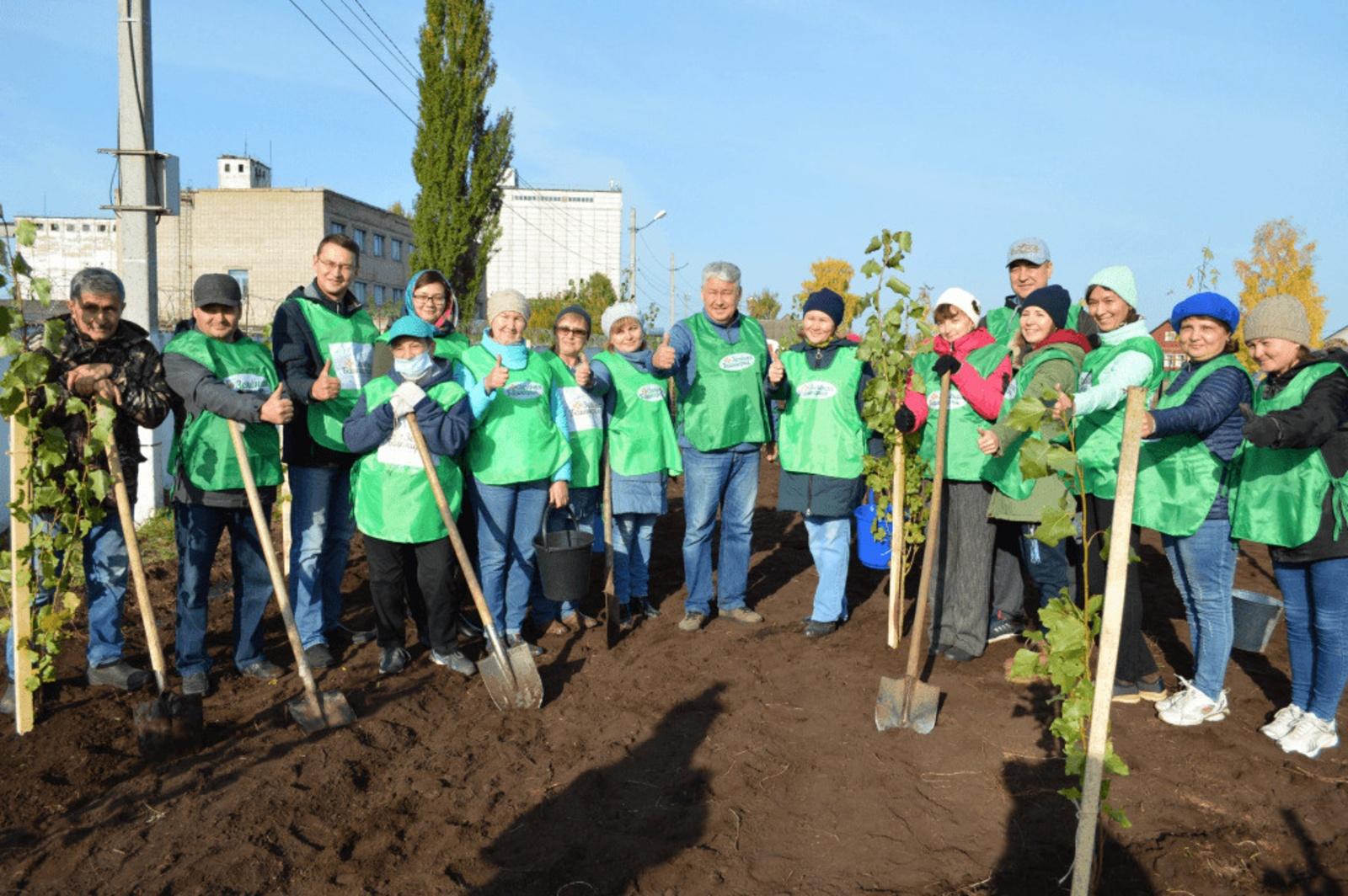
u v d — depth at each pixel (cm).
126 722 406
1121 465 252
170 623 531
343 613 566
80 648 486
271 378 458
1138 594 421
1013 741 391
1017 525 517
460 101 1991
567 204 8906
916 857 310
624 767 376
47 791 346
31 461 376
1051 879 295
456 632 482
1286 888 293
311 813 334
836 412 512
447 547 461
